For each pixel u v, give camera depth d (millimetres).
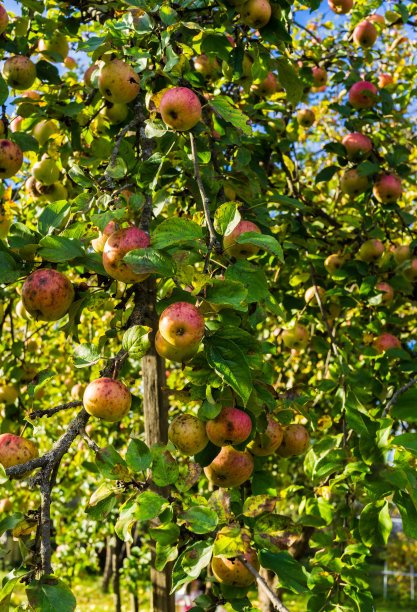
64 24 3002
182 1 2084
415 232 3436
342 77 3598
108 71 2225
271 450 1859
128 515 1513
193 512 1484
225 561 1669
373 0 3732
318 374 3699
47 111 2680
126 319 1909
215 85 3656
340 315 3723
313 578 2021
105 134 2791
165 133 2068
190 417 1630
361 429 1906
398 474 1703
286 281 3676
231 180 2434
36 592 1287
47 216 1714
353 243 3494
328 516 2055
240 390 1340
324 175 3316
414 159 4996
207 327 1433
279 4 2434
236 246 1823
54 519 6512
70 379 5051
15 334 5051
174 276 1398
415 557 14320
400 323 3299
